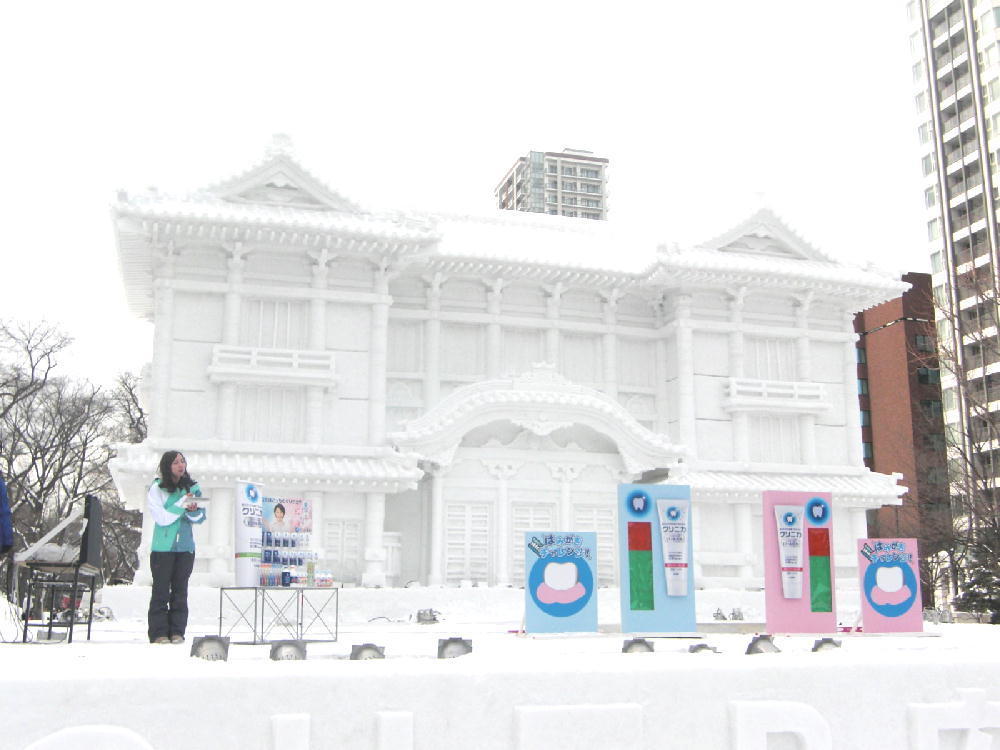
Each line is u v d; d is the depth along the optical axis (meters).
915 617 20.72
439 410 40.91
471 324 45.50
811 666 9.37
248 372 38.88
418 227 40.47
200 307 39.78
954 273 82.12
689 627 19.33
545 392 41.41
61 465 61.66
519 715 8.39
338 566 39.16
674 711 8.88
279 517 19.31
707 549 44.84
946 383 88.31
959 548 57.25
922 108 99.00
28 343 61.44
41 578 17.83
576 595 19.36
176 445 37.91
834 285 46.62
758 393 46.38
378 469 38.78
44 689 7.30
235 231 38.59
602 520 43.03
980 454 49.75
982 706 9.70
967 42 93.25
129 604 32.91
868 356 96.56
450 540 41.09
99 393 66.94
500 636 21.16
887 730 9.47
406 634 23.22
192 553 15.88
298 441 39.88
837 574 46.28
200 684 7.69
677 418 46.12
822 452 47.94
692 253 45.25
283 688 7.89
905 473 89.56
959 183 93.62
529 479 42.34
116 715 7.45
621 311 48.09
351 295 41.12
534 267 44.06
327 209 40.84
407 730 8.05
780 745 9.12
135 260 42.34
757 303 47.94
